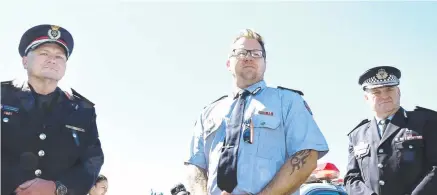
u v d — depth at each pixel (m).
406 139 4.20
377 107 4.44
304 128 3.35
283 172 3.22
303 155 3.26
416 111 4.35
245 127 3.38
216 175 3.36
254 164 3.27
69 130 3.42
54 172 3.29
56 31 3.44
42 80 3.36
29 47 3.38
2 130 3.20
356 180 4.45
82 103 3.61
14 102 3.31
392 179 4.18
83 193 3.28
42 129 3.32
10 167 3.15
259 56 3.55
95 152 3.52
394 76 4.45
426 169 4.09
